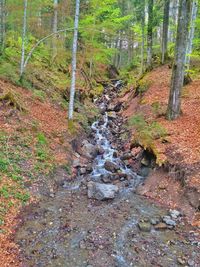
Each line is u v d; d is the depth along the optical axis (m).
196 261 8.23
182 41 15.05
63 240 9.01
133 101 23.14
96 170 14.24
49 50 26.81
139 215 10.48
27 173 12.13
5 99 15.58
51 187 12.21
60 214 10.41
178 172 11.82
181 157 12.30
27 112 16.05
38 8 20.77
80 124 18.81
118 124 20.61
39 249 8.57
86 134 18.28
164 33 26.94
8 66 19.28
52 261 8.12
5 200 10.30
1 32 21.75
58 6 20.12
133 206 11.12
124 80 34.56
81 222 9.96
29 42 26.98
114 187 12.18
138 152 15.07
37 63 24.61
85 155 15.70
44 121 16.44
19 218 9.89
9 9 20.16
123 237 9.21
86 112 21.62
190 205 10.61
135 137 14.84
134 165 14.53
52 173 12.95
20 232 9.25
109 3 25.53
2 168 11.59
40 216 10.20
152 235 9.37
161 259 8.30
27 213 10.26
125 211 10.75
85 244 8.84
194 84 21.23
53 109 18.75
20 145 13.39
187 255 8.48
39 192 11.61
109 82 34.84
